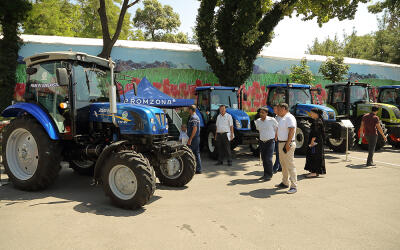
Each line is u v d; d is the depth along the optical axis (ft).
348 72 65.98
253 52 40.98
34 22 81.41
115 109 16.01
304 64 54.34
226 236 11.35
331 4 44.57
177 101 30.83
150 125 16.17
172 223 12.63
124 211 14.12
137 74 45.14
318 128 21.57
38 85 18.26
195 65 49.01
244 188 18.66
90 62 18.52
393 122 36.17
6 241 10.66
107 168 14.76
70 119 17.13
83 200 15.83
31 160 17.79
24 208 14.34
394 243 10.89
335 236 11.46
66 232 11.51
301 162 27.73
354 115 38.24
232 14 39.04
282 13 41.16
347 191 17.95
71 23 100.42
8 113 19.92
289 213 14.05
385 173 23.11
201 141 33.14
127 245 10.44
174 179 18.74
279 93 34.86
